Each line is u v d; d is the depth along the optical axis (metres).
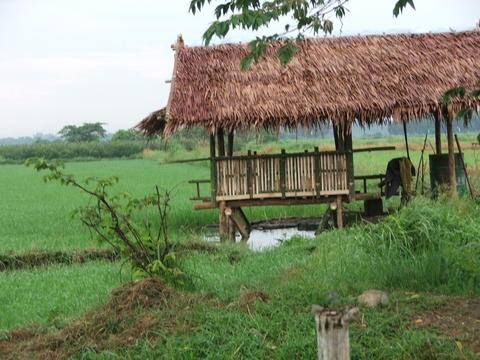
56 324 8.05
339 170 16.06
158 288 8.12
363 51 17.42
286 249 12.75
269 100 15.78
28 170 54.06
